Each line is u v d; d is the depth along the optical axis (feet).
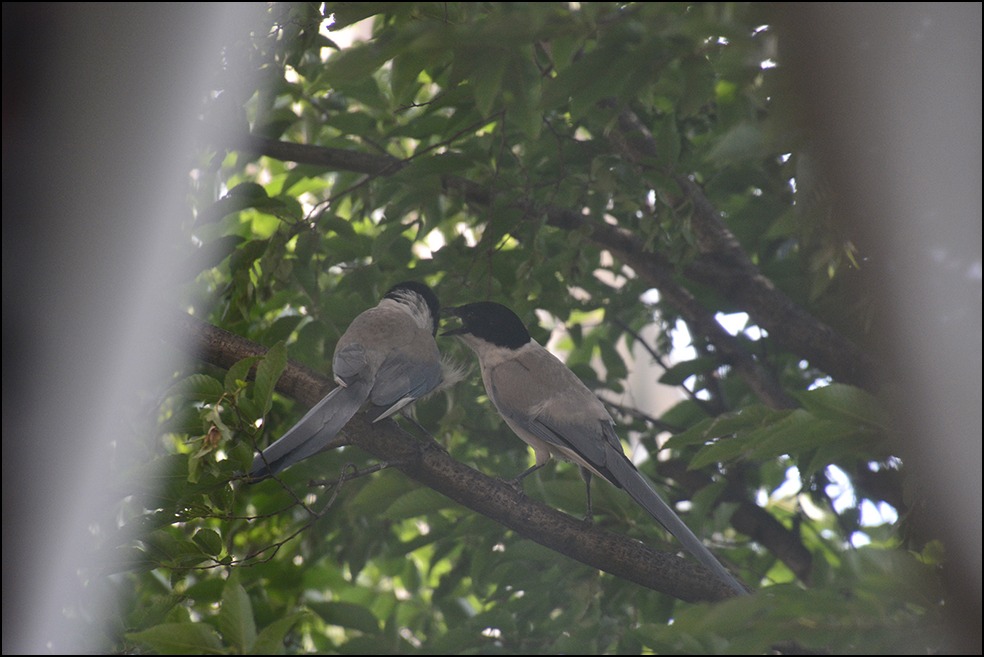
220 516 20.74
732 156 18.06
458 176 31.78
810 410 18.12
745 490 36.09
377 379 26.43
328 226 32.19
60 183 18.80
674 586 23.76
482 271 31.60
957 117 16.21
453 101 28.45
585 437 28.25
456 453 35.70
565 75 18.30
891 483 31.76
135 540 20.74
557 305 32.22
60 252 18.95
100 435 19.49
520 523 24.27
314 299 30.71
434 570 44.75
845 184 17.10
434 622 37.76
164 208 20.58
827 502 35.91
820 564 32.45
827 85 16.61
